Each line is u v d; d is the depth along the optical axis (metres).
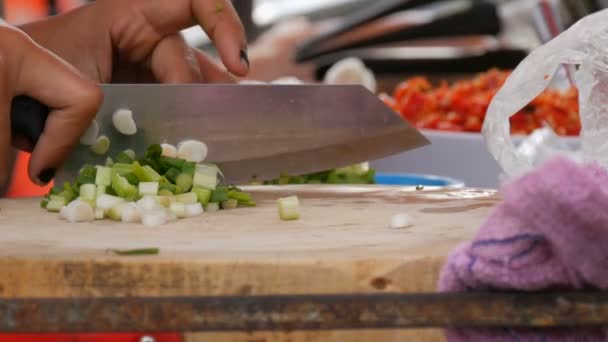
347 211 0.64
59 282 0.54
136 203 0.64
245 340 0.55
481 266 0.43
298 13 1.81
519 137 0.90
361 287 0.54
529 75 0.64
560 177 0.41
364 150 0.76
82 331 0.43
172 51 0.81
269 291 0.54
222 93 0.74
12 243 0.57
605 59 0.63
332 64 1.70
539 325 0.42
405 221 0.60
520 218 0.43
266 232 0.59
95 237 0.58
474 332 0.44
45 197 0.69
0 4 1.14
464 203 0.66
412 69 1.64
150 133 0.74
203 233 0.59
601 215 0.40
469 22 1.59
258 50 1.75
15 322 0.42
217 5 0.78
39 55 0.69
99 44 0.80
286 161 0.76
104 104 0.73
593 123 0.65
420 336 0.55
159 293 0.54
